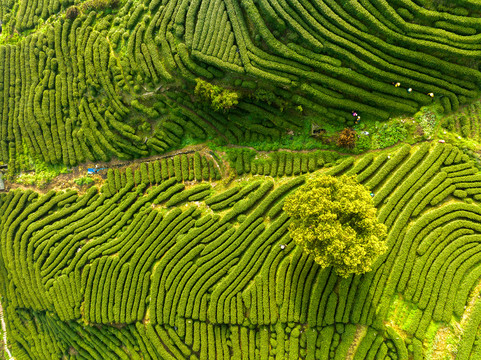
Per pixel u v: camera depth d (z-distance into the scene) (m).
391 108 29.61
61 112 37.16
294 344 28.67
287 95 31.08
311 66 29.70
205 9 31.12
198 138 35.75
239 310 29.73
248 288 29.95
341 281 27.86
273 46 29.56
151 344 32.34
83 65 35.34
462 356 25.00
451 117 29.36
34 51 37.31
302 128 32.72
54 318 36.28
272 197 31.48
